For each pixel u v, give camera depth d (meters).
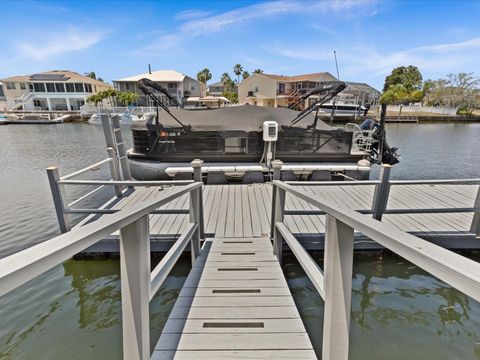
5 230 4.57
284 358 1.62
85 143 15.24
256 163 5.96
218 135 5.84
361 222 0.94
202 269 2.62
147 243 1.28
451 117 30.27
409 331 2.30
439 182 3.16
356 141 6.74
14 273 0.63
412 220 3.77
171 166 5.84
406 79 42.41
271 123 5.43
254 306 2.09
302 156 6.02
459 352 2.10
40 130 22.17
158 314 2.48
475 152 12.62
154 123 6.00
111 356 2.09
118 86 33.28
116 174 4.95
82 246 0.83
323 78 30.98
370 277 3.02
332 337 1.22
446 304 2.61
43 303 2.68
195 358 1.61
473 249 3.36
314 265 1.72
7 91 34.09
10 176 8.19
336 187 5.45
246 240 3.25
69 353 2.12
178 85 32.16
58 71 38.38
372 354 2.07
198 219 2.90
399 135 18.97
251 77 33.47
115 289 2.89
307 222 3.71
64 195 3.40
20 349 2.16
